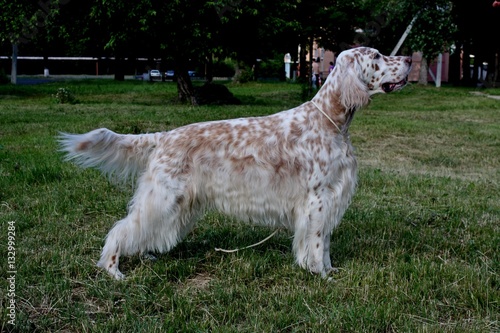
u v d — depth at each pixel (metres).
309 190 2.72
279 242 3.09
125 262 2.85
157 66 23.86
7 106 9.09
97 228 3.21
